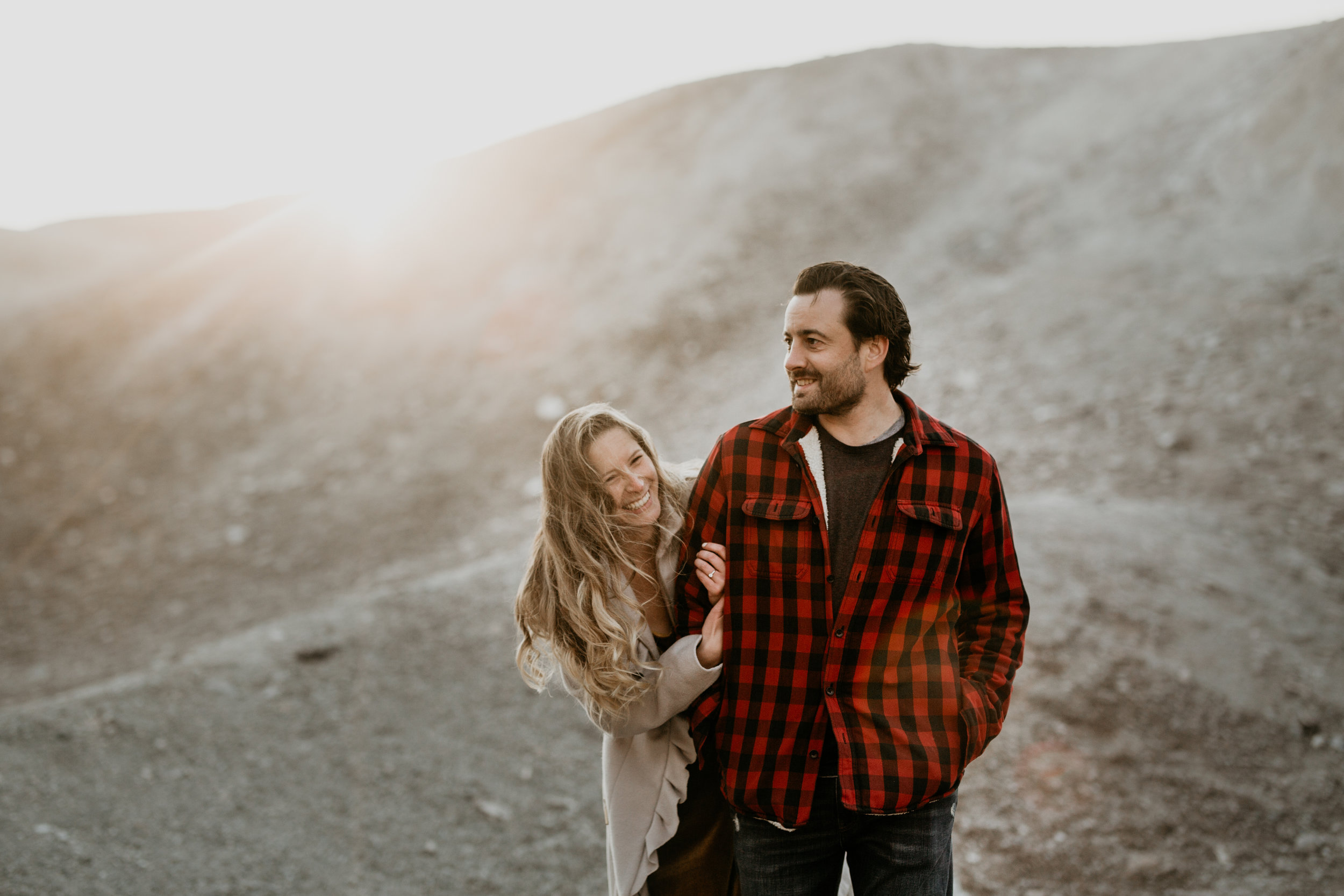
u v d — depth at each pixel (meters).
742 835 1.93
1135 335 8.55
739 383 10.38
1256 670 4.24
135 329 14.45
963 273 11.19
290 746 4.21
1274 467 6.32
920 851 1.83
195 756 4.13
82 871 3.30
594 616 1.94
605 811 2.12
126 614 8.34
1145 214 10.83
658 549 2.09
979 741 1.86
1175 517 5.82
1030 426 7.62
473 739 4.18
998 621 2.01
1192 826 3.40
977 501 1.89
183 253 17.11
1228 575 5.09
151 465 11.27
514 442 10.38
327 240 16.09
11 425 12.34
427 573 8.04
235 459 11.20
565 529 1.97
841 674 1.86
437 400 11.59
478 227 15.69
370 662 4.90
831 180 14.46
